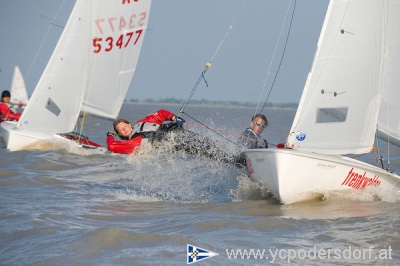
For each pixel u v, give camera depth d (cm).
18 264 1858
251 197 2817
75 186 3183
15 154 4325
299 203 2648
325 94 2553
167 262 1858
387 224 2320
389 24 2709
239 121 3600
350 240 2128
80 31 4831
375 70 2558
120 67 5356
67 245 2017
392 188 2728
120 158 4291
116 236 2086
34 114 4719
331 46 2564
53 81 4762
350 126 2550
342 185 2633
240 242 2098
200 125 3234
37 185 3158
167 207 2661
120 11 5256
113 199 2841
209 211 2561
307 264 1891
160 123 3175
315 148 2534
